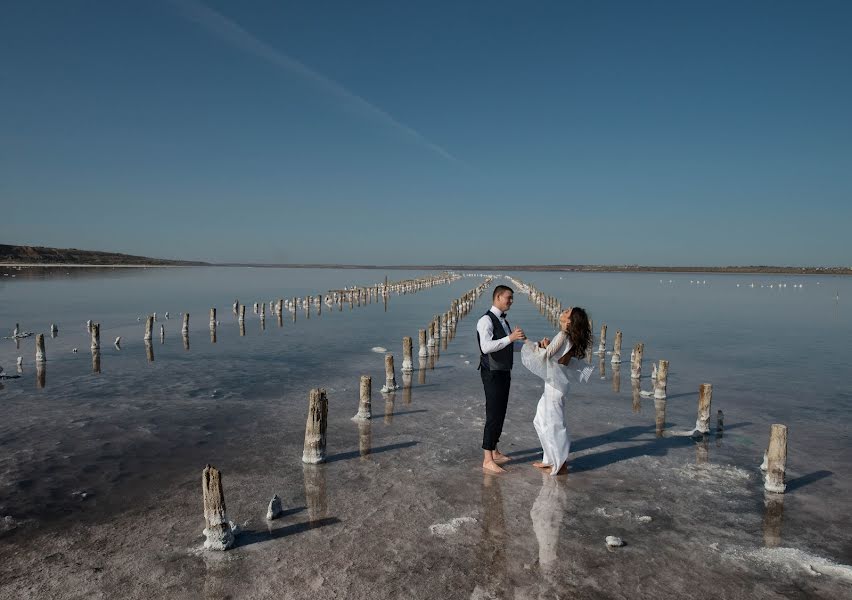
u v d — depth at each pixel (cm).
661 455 884
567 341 785
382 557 565
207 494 579
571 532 619
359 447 916
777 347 2205
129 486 759
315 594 501
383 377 1534
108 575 534
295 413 1143
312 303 4203
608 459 860
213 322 2553
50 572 541
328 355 1906
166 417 1109
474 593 502
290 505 691
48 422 1070
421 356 1812
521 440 948
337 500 705
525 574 534
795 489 752
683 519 655
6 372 1587
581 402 1259
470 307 4203
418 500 702
